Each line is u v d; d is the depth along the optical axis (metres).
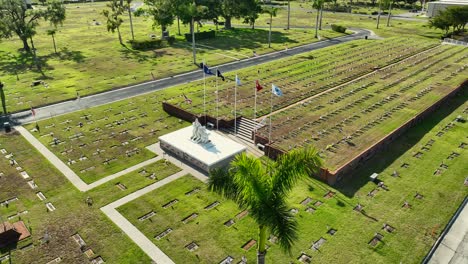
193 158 44.09
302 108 57.41
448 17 104.44
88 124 55.53
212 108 58.22
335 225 34.47
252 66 82.31
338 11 167.25
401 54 87.69
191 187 40.44
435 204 37.19
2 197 39.03
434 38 107.62
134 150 48.22
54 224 35.19
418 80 68.06
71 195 39.38
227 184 24.16
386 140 47.81
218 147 46.03
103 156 46.81
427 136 50.59
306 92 64.69
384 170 42.84
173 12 103.69
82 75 77.88
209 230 34.25
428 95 60.78
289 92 64.88
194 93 65.88
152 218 35.88
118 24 102.44
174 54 93.50
